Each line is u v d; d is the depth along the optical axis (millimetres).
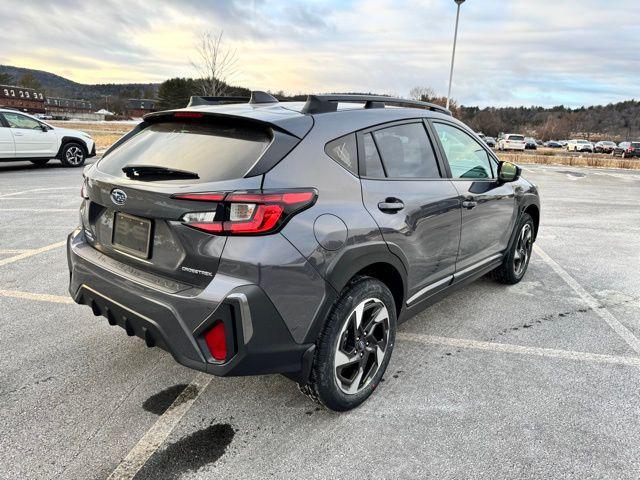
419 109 3242
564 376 3006
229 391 2744
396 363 3125
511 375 3004
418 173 2988
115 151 2760
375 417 2543
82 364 2982
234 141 2301
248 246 2010
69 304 3879
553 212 9211
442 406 2656
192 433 2379
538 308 4117
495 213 3857
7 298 3971
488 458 2252
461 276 3543
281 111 2465
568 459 2258
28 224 6438
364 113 2705
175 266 2158
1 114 11523
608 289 4652
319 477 2111
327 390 2371
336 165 2385
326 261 2209
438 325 3729
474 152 3727
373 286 2502
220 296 2000
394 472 2150
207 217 2020
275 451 2268
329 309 2277
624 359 3250
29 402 2584
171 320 2117
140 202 2229
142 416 2498
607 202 10844
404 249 2721
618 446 2357
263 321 2062
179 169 2227
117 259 2471
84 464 2146
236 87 24062
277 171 2131
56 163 14422
